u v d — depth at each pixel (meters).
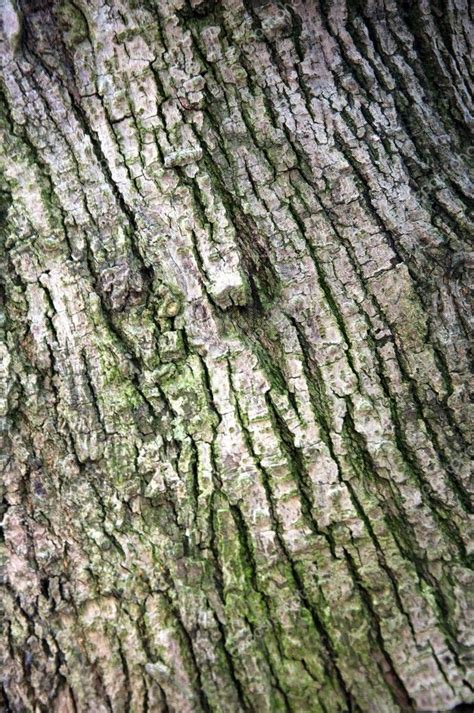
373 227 0.95
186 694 0.89
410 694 0.88
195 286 0.94
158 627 0.90
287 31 0.96
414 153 0.97
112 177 0.94
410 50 0.98
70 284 0.94
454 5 0.98
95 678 0.90
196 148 0.94
